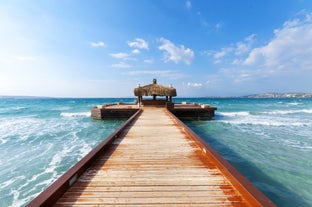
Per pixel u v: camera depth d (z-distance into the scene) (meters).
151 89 18.28
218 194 2.64
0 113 27.14
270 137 11.12
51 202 2.29
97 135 12.05
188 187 2.85
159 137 6.32
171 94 18.11
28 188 5.34
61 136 11.79
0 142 10.38
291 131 12.98
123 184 2.95
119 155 4.43
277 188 5.08
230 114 23.73
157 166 3.73
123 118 17.70
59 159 7.57
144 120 10.32
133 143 5.54
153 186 2.88
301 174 5.93
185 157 4.29
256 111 28.27
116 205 2.38
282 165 6.68
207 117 18.25
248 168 6.42
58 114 24.94
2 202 4.71
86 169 3.54
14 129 14.26
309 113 25.33
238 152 8.22
